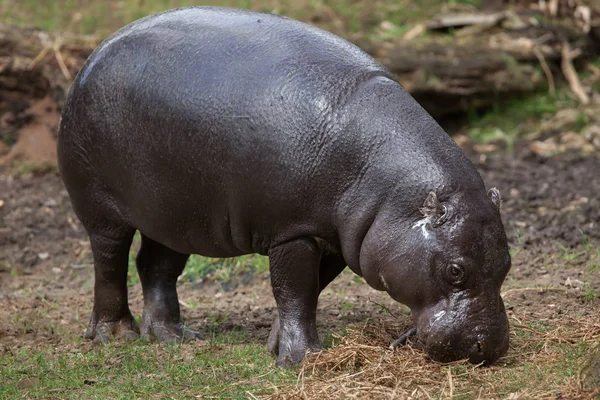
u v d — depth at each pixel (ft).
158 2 137.69
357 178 52.13
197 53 56.08
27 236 95.35
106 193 61.52
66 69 114.11
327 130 52.42
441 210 50.14
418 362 52.39
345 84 53.57
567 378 48.83
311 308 55.57
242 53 55.21
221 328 67.15
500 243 50.70
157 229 59.47
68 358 61.00
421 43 124.16
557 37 127.34
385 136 52.03
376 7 137.59
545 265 78.95
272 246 54.85
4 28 116.98
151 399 51.88
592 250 81.87
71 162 61.67
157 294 66.08
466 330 49.80
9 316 73.05
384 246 51.21
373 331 58.90
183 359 59.21
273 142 52.75
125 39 59.52
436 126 53.31
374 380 50.34
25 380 56.34
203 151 54.85
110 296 65.21
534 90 122.93
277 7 135.74
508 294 69.26
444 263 49.90
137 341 64.28
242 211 54.75
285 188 52.70
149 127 56.59
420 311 51.24
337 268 58.34
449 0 139.44
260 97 53.42
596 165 106.83
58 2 137.18
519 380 49.83
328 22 132.46
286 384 51.67
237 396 50.93
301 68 53.88
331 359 53.52
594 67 128.67
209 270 85.10
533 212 93.86
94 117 59.47
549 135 115.96
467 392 48.55
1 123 115.14
